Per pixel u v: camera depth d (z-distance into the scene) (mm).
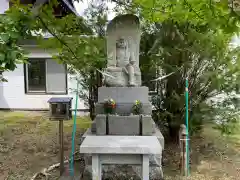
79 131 6973
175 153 5059
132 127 4211
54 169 4379
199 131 5719
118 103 4590
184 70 5109
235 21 2268
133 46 4992
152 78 5602
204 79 4891
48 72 9789
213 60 4938
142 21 5750
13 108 9969
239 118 5070
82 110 9500
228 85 4895
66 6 6152
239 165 4555
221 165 4562
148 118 4184
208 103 5199
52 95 9820
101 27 6105
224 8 2137
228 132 5160
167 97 5395
